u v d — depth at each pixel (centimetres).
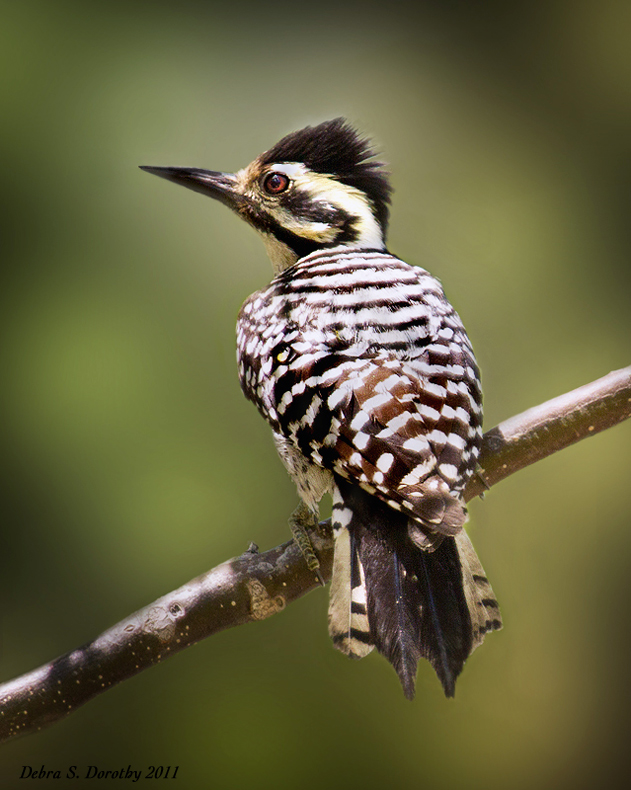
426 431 228
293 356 229
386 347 229
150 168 234
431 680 235
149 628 229
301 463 230
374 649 227
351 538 228
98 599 236
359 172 233
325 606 235
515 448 230
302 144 233
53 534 237
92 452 237
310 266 231
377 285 230
